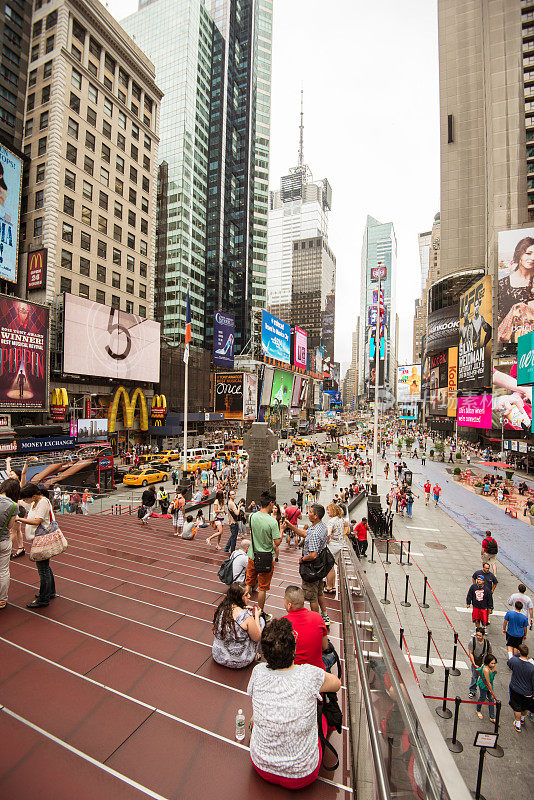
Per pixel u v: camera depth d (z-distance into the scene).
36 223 36.50
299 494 23.27
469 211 86.88
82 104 39.03
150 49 84.31
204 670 4.21
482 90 86.31
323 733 3.20
